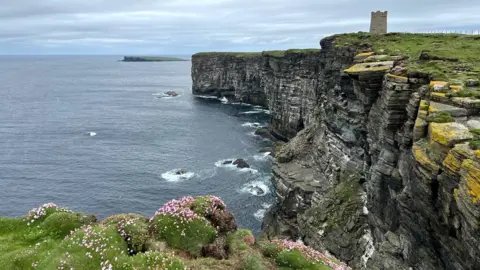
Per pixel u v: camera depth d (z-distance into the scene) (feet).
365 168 153.48
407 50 155.22
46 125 425.28
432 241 85.56
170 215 61.72
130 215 64.59
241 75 552.00
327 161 198.59
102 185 246.27
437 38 194.39
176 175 264.52
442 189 73.36
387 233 110.63
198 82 647.56
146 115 490.08
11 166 279.49
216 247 58.44
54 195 230.89
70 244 53.31
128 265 49.55
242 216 207.51
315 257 61.93
